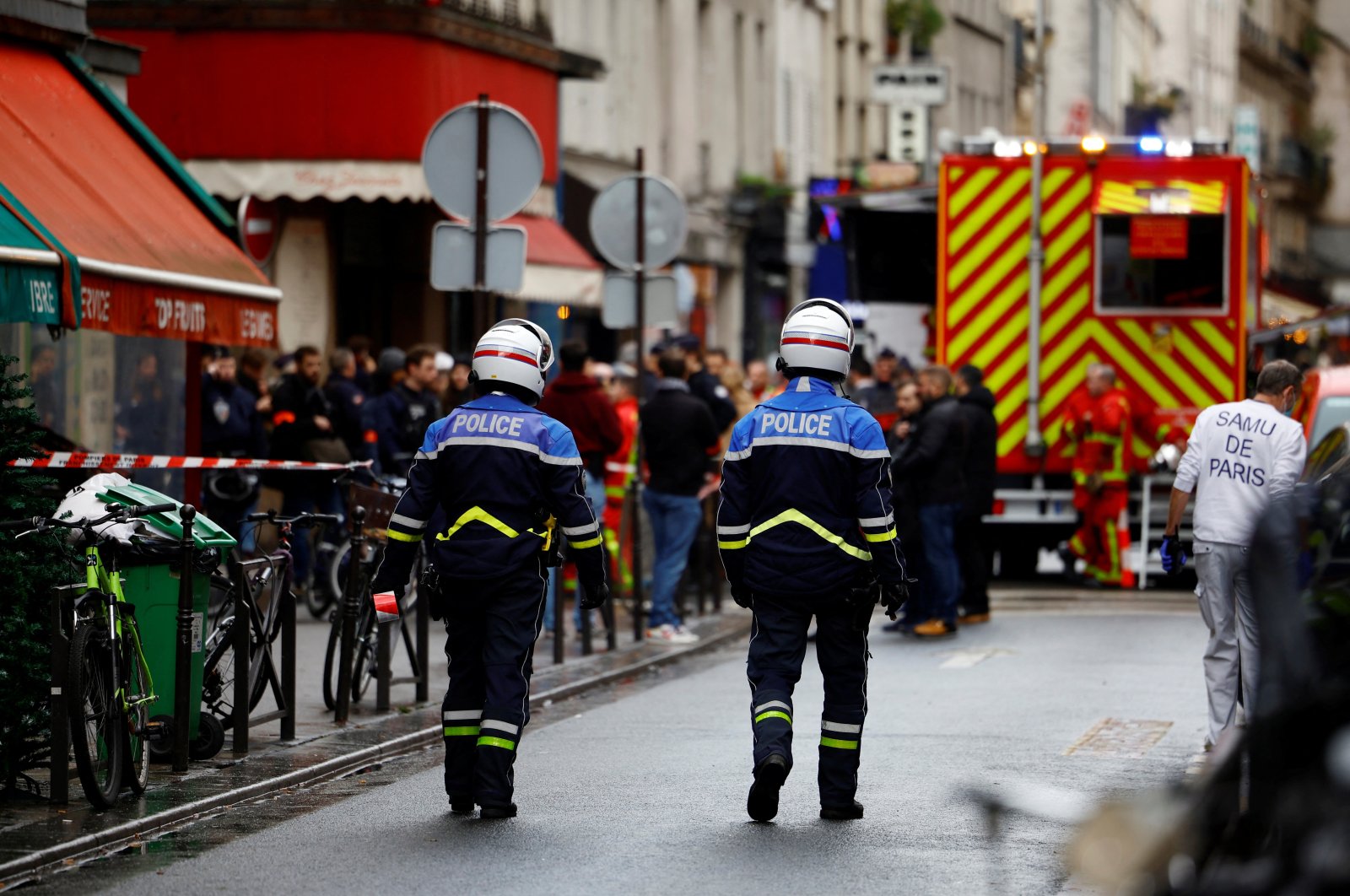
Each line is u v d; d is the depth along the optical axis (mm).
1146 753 22812
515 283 29203
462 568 19234
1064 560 47094
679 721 25922
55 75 31734
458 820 19172
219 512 37594
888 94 84875
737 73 86812
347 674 25016
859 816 19125
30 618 19453
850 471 18938
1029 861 17219
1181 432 43188
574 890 16094
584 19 68438
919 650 33594
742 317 85812
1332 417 35500
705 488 35375
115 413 34531
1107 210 43156
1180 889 9602
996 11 133750
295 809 19875
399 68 49719
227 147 49625
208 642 22703
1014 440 43812
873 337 49438
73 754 20203
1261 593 10484
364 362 42969
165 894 16031
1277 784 9703
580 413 34406
